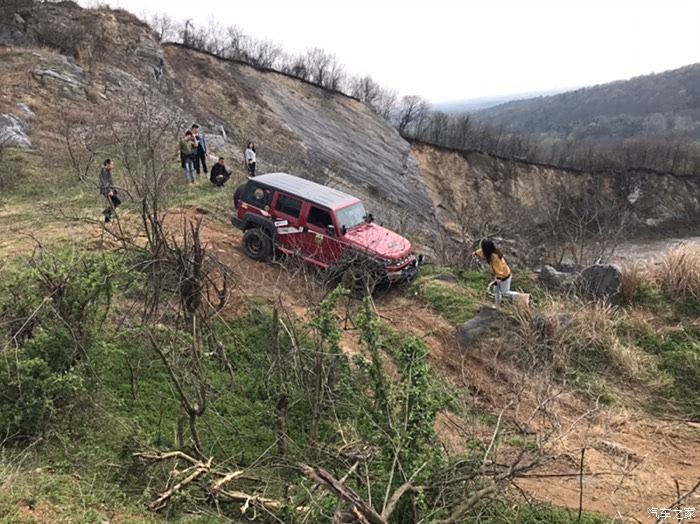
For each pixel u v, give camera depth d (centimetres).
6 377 488
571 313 885
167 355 646
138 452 489
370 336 538
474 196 5078
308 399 603
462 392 724
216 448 554
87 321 575
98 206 1254
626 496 562
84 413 534
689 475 605
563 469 600
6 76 2106
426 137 6744
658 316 917
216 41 5106
